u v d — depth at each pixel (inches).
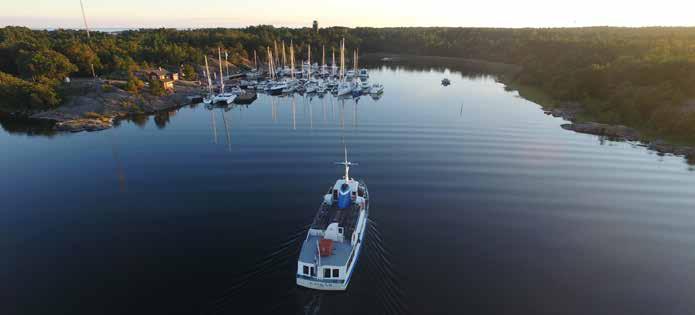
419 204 2760.8
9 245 2212.1
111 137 4623.5
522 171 3447.3
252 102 6870.1
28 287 1846.7
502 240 2306.8
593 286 1908.2
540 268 2042.3
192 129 4965.6
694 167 3614.7
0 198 2861.7
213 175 3302.2
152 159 3764.8
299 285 1798.7
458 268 2014.0
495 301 1769.2
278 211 2610.7
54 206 2726.4
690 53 6589.6
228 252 2128.4
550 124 5206.7
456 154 3878.0
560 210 2709.2
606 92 6176.2
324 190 2965.1
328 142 4256.9
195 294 1785.2
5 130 5002.5
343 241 1931.6
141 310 1683.1
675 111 4781.0
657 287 1915.6
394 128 4867.1
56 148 4183.1
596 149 4143.7
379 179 3211.1
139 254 2116.1
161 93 6806.1
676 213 2699.3
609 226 2508.6
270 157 3769.7
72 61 7573.8
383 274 1937.7
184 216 2554.1
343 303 1711.4
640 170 3523.6
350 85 7667.3
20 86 6008.9
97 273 1953.7
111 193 2947.8
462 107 6186.0
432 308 1705.2
